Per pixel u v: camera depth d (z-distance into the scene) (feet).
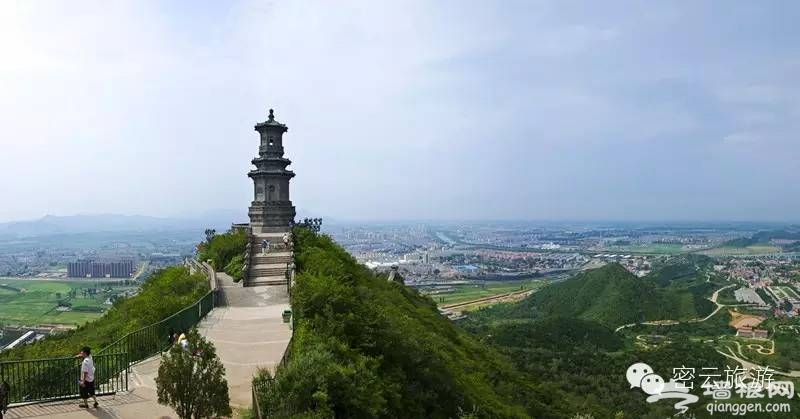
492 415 121.60
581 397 283.79
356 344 99.40
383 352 102.68
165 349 105.91
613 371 358.84
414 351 110.73
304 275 131.54
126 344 98.58
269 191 218.59
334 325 98.02
